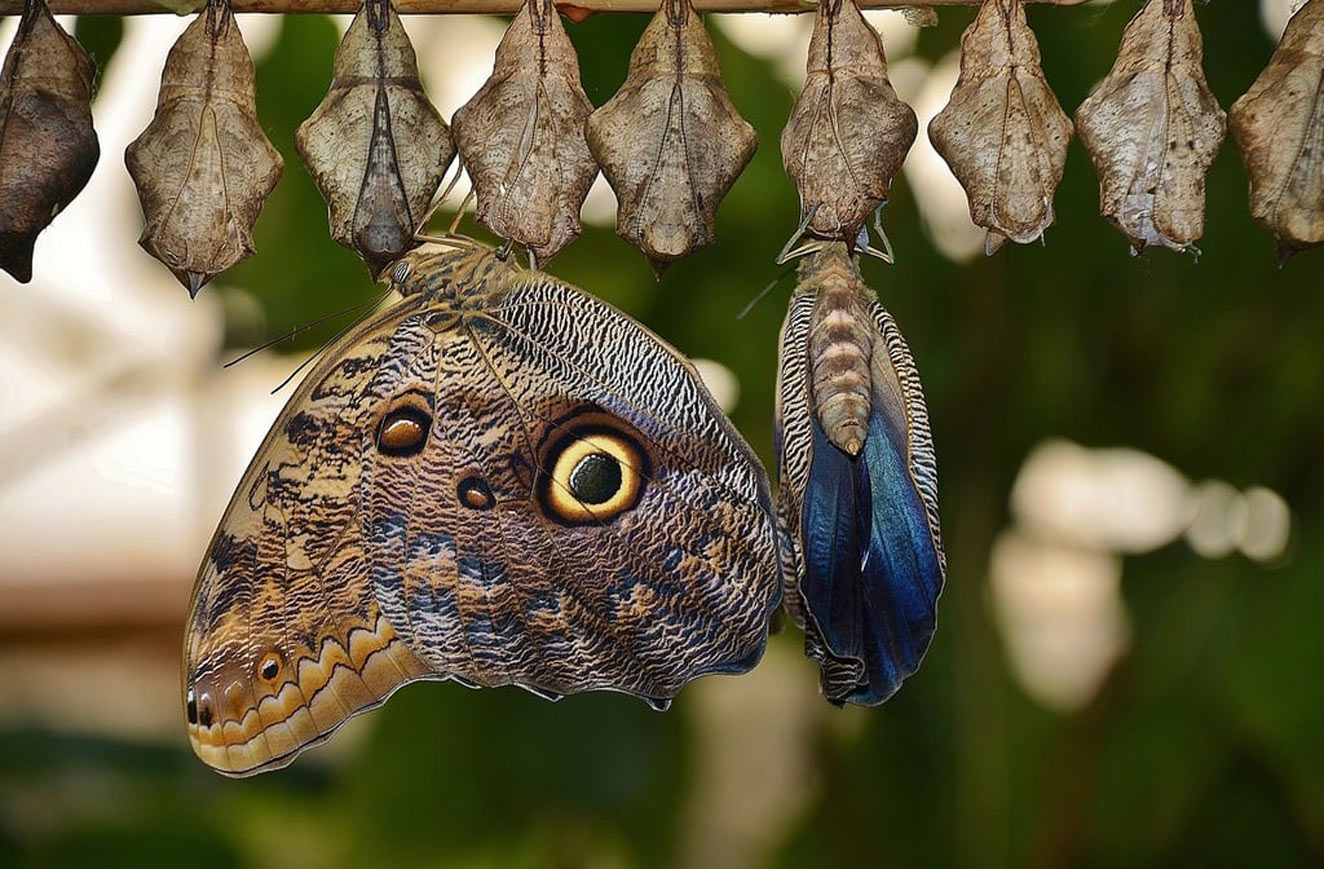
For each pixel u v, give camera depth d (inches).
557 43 26.2
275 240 32.9
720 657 26.9
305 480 26.6
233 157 26.2
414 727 33.9
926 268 33.5
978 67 26.3
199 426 34.8
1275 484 33.7
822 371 26.6
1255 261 33.3
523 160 26.2
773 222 33.4
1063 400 33.9
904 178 33.2
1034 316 33.6
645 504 26.9
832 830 34.2
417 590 27.0
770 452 33.7
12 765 37.6
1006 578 37.3
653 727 34.0
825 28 26.1
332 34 32.8
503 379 27.0
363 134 26.2
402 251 26.2
